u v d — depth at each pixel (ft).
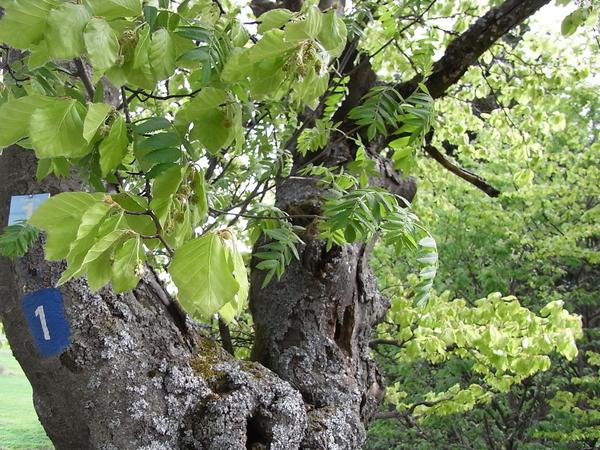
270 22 3.29
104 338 5.78
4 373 24.98
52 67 4.26
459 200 25.58
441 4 13.97
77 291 5.80
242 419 6.30
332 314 8.27
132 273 3.23
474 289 26.89
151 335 6.13
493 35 9.42
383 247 22.54
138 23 3.33
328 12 3.32
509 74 14.97
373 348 17.74
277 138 9.09
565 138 24.44
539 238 25.39
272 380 6.85
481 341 10.97
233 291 3.09
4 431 20.20
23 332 5.75
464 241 25.50
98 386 5.68
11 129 3.11
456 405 16.16
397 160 6.24
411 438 27.61
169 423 5.89
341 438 7.37
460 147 16.89
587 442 26.45
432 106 6.01
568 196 24.32
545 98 15.03
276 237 5.86
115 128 3.27
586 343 25.96
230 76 3.43
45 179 6.02
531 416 26.40
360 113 6.02
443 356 14.23
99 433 5.66
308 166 7.25
